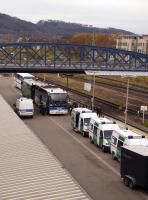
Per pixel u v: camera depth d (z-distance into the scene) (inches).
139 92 3735.2
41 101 2647.6
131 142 1366.9
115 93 3624.5
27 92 3115.2
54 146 1723.7
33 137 1307.8
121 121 2252.7
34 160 1071.6
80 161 1492.4
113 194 1157.7
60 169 1009.5
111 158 1537.9
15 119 1579.7
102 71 2901.1
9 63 3270.2
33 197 831.7
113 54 3176.7
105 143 1609.3
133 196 1146.7
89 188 1203.2
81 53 3105.3
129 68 3161.9
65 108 2532.0
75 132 2027.6
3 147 1179.9
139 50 7578.7
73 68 2965.1
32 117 2427.4
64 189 878.4
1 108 1833.2
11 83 4544.8
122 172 1246.9
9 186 888.3
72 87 4101.9
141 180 1168.2
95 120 1753.2
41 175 959.0
